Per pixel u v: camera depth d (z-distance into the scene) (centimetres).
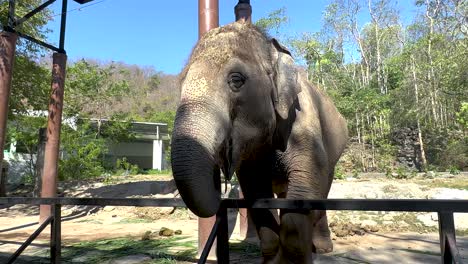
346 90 2453
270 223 358
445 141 2030
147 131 3188
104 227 800
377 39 2977
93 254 525
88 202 357
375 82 2927
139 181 1456
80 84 1959
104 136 2219
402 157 2117
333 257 473
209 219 495
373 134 2134
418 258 464
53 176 832
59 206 434
